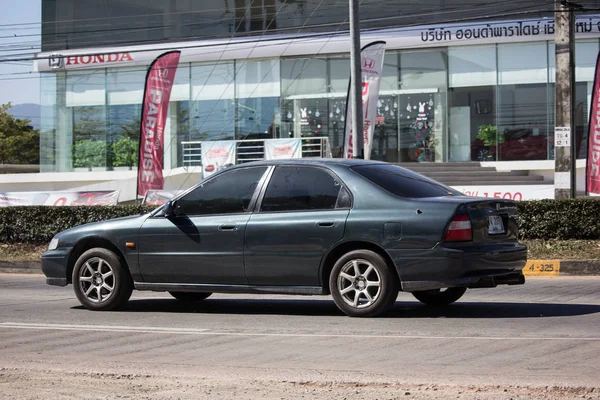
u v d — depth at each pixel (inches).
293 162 424.5
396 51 1401.3
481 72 1370.6
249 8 1453.0
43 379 276.7
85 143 1545.3
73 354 327.3
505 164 1341.0
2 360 316.2
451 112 1386.6
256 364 298.8
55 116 1558.8
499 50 1362.0
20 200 1074.7
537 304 458.0
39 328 396.5
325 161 420.2
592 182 919.7
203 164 1274.6
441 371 280.2
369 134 978.7
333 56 1421.0
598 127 914.7
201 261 426.6
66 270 464.8
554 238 754.8
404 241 388.8
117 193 1043.9
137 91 1513.3
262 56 1449.3
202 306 471.2
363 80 978.1
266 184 422.9
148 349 335.0
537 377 267.9
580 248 713.6
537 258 687.7
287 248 408.5
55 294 560.4
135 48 1499.8
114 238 448.8
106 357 319.0
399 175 419.5
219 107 1481.3
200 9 1475.1
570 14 816.3
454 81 1381.6
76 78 1546.5
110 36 1515.7
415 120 1400.1
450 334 354.9
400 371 281.4
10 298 537.3
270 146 1256.2
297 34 1429.6
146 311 452.8
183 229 431.5
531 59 1349.7
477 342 334.3
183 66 1496.1
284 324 394.0
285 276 411.2
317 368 289.3
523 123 1358.3
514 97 1360.7
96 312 451.8
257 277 416.8
